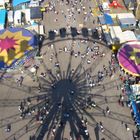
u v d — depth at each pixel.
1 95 70.38
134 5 93.12
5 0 96.62
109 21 89.31
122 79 73.25
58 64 77.81
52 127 63.25
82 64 77.88
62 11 95.88
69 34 87.06
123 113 66.00
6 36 79.00
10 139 61.28
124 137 61.47
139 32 84.62
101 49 82.00
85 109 66.94
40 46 83.00
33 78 74.12
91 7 97.25
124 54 76.50
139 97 68.38
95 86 72.00
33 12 92.75
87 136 61.56
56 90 71.25
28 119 64.94
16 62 72.62
